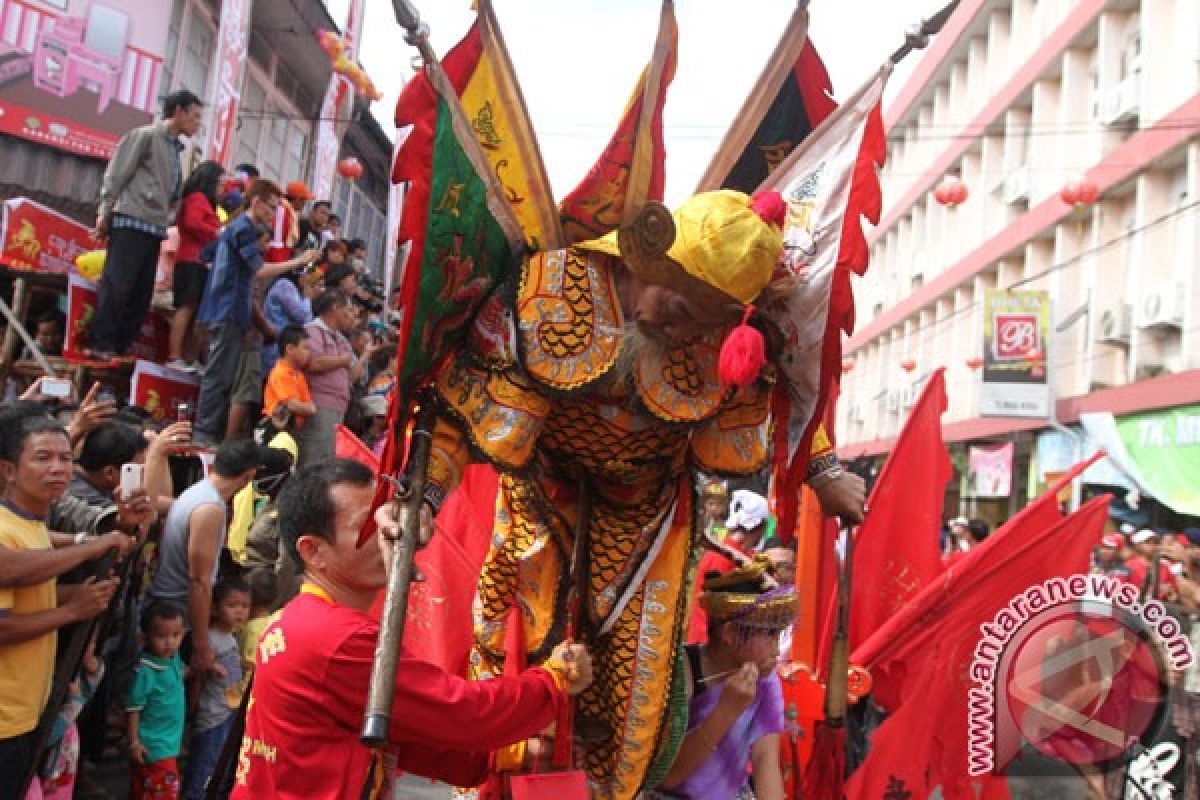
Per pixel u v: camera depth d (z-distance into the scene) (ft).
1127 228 53.72
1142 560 28.68
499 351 7.68
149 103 34.58
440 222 6.86
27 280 21.56
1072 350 57.36
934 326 81.56
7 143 31.78
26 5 32.12
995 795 12.01
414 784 15.87
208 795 8.05
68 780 11.27
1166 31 50.39
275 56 44.86
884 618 12.55
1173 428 45.24
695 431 8.34
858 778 11.63
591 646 8.66
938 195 36.65
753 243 7.02
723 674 9.75
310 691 6.94
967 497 70.64
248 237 18.95
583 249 7.79
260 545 16.88
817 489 8.91
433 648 10.21
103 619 11.29
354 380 24.70
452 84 7.29
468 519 11.09
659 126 8.32
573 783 7.68
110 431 13.14
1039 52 63.31
